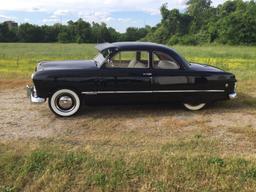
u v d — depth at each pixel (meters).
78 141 5.70
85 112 7.41
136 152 5.10
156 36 91.44
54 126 6.50
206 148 5.39
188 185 4.25
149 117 7.11
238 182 4.30
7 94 9.04
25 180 4.39
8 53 33.16
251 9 63.16
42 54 31.11
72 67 7.08
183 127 6.49
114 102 7.22
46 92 6.91
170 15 90.25
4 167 4.63
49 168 4.58
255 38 61.94
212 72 7.42
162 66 7.23
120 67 7.08
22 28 101.81
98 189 4.19
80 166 4.64
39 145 5.40
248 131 6.22
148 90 7.20
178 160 4.80
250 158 4.91
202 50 40.69
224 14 76.81
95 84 6.99
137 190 4.19
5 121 6.77
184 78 7.27
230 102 8.34
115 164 4.67
